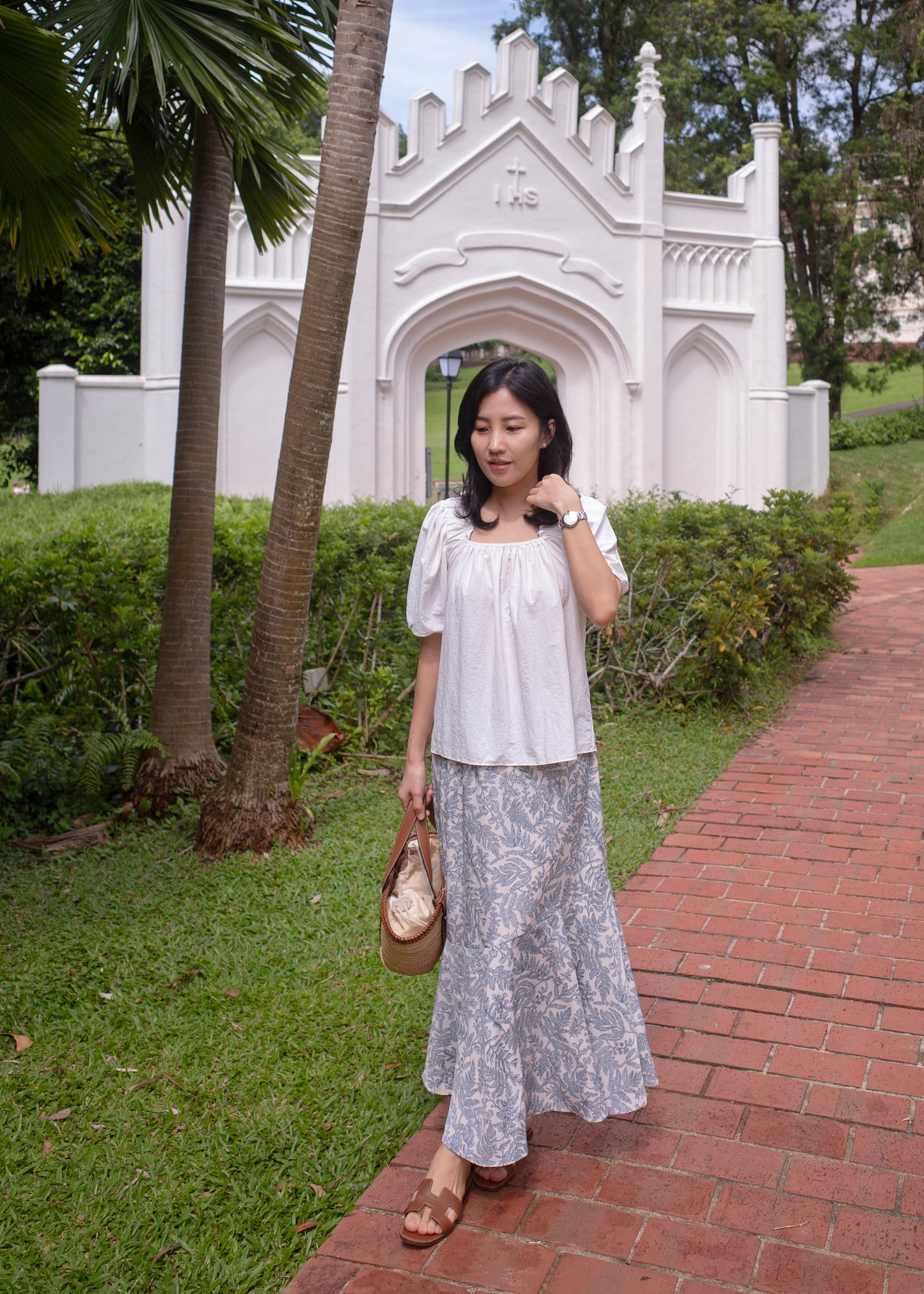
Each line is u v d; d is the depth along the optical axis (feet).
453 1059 8.47
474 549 7.97
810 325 88.38
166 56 13.88
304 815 15.94
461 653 7.94
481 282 47.91
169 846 15.60
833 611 30.32
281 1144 8.89
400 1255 7.64
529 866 7.85
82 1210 8.19
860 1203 8.01
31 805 16.87
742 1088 9.53
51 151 14.10
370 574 20.57
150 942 12.60
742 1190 8.20
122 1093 9.69
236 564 19.77
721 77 93.76
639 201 50.75
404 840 8.44
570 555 7.73
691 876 14.34
